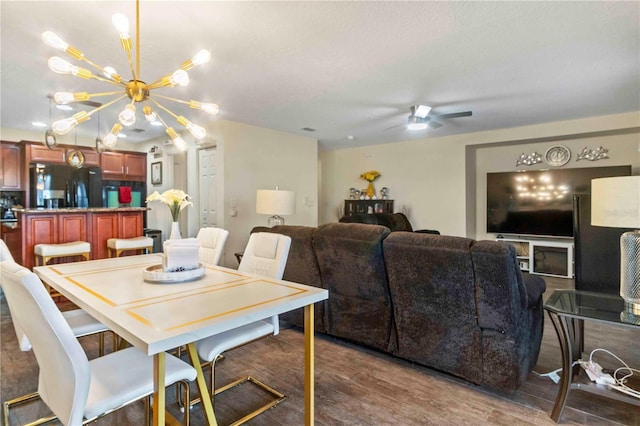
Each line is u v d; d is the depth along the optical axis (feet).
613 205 6.23
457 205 20.39
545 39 8.72
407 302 7.95
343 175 26.14
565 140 18.44
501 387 6.84
